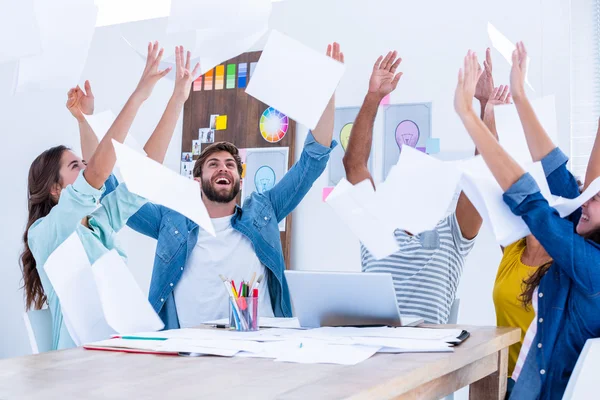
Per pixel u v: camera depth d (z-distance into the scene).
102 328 1.28
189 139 3.54
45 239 1.71
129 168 0.89
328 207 3.23
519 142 1.51
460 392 2.84
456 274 2.03
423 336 1.36
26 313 1.79
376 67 2.06
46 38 0.77
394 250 1.11
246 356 1.17
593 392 1.14
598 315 1.36
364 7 3.24
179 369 1.05
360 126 2.17
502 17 2.96
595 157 1.57
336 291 1.54
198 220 0.92
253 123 3.40
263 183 3.34
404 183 1.11
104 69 3.80
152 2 3.72
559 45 2.84
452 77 3.03
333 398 0.84
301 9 3.36
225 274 2.29
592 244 1.34
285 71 0.93
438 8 3.09
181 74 1.24
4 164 4.00
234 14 0.82
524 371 1.46
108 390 0.88
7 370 1.03
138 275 3.62
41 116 3.96
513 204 1.31
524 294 1.57
